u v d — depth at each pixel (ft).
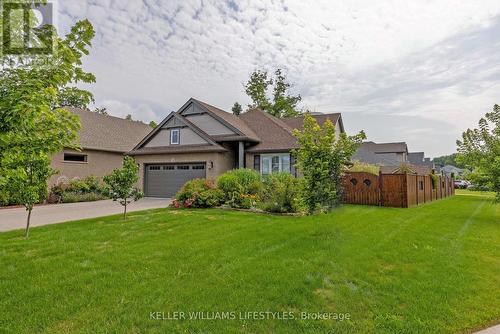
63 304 11.67
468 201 57.16
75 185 56.24
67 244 20.47
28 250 19.11
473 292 12.80
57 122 10.80
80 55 11.51
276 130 60.13
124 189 31.32
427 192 55.83
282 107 112.16
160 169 61.46
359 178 47.11
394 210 39.40
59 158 58.85
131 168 32.58
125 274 14.84
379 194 45.27
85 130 67.36
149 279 14.20
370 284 13.60
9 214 37.19
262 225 26.78
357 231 24.53
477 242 21.29
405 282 13.83
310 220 29.53
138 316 10.74
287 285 13.41
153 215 33.45
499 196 32.83
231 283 13.67
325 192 20.10
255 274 14.67
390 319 10.55
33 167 22.24
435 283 13.71
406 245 20.22
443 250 19.15
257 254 17.97
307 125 21.21
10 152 9.48
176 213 34.58
